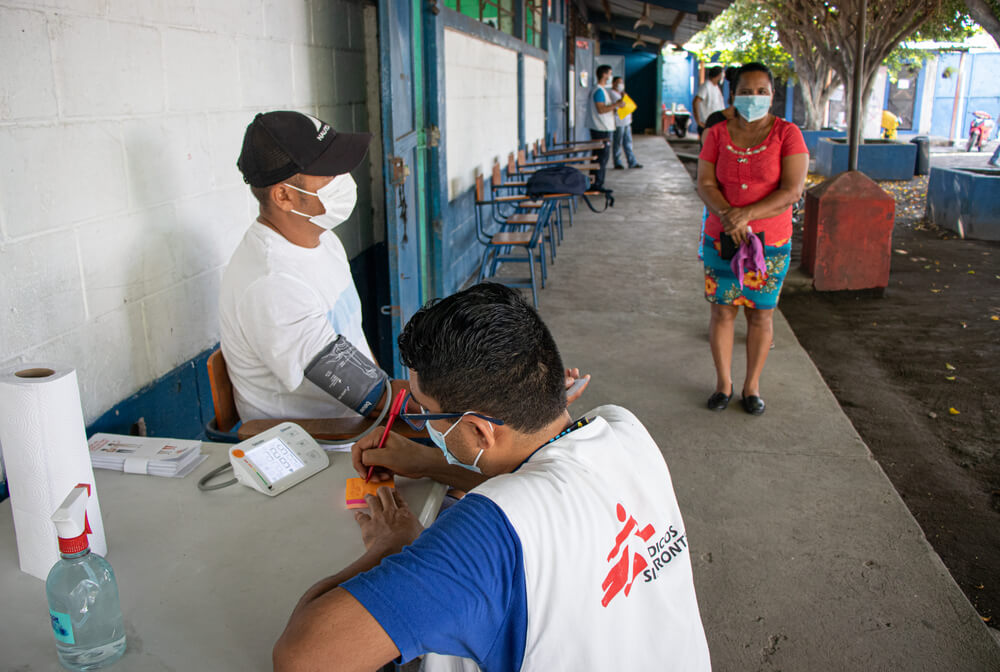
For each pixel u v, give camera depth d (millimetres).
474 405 1102
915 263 7512
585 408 4109
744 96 3451
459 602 931
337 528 1490
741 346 4973
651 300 6086
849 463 3496
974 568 2891
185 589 1310
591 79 16297
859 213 6211
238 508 1561
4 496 1638
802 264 6973
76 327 1908
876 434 3988
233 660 1151
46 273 1801
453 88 5906
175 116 2318
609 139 13539
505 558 960
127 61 2074
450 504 1775
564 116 13578
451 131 5836
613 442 1128
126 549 1418
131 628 1218
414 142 4238
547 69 11547
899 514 3084
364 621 909
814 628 2447
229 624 1227
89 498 1349
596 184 10703
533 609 973
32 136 1739
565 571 981
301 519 1521
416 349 1129
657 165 15414
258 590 1307
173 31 2291
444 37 5105
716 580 2682
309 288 2010
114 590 1142
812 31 14367
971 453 3783
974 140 19328
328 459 1749
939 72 22031
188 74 2383
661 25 16734
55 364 1348
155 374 2266
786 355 4828
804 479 3355
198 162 2463
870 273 6328
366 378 1987
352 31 3857
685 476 3385
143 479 1675
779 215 3625
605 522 1034
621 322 5535
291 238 2090
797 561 2785
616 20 18062
